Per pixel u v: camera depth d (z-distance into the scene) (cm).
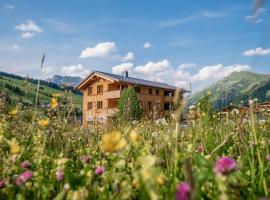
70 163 363
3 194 269
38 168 348
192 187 155
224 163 194
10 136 491
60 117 592
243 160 334
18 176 286
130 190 251
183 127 596
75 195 222
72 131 639
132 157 371
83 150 493
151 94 5344
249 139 444
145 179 172
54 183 304
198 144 480
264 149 385
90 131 768
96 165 357
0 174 308
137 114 1106
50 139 464
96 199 254
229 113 638
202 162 204
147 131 655
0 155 348
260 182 281
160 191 245
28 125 576
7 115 591
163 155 346
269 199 173
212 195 237
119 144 200
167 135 395
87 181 248
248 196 248
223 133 543
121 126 906
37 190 289
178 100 249
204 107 641
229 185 217
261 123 555
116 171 308
